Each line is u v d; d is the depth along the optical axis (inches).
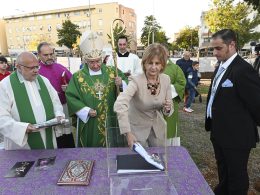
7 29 2498.8
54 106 96.7
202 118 264.5
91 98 110.4
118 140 74.8
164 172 60.5
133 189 54.5
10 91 88.5
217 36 93.4
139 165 63.1
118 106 74.2
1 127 83.1
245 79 87.8
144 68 78.4
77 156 75.5
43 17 2327.8
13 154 78.9
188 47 1701.5
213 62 649.0
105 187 58.5
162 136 81.7
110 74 114.1
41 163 71.3
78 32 1514.5
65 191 57.4
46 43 137.6
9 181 62.4
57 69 138.3
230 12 685.9
